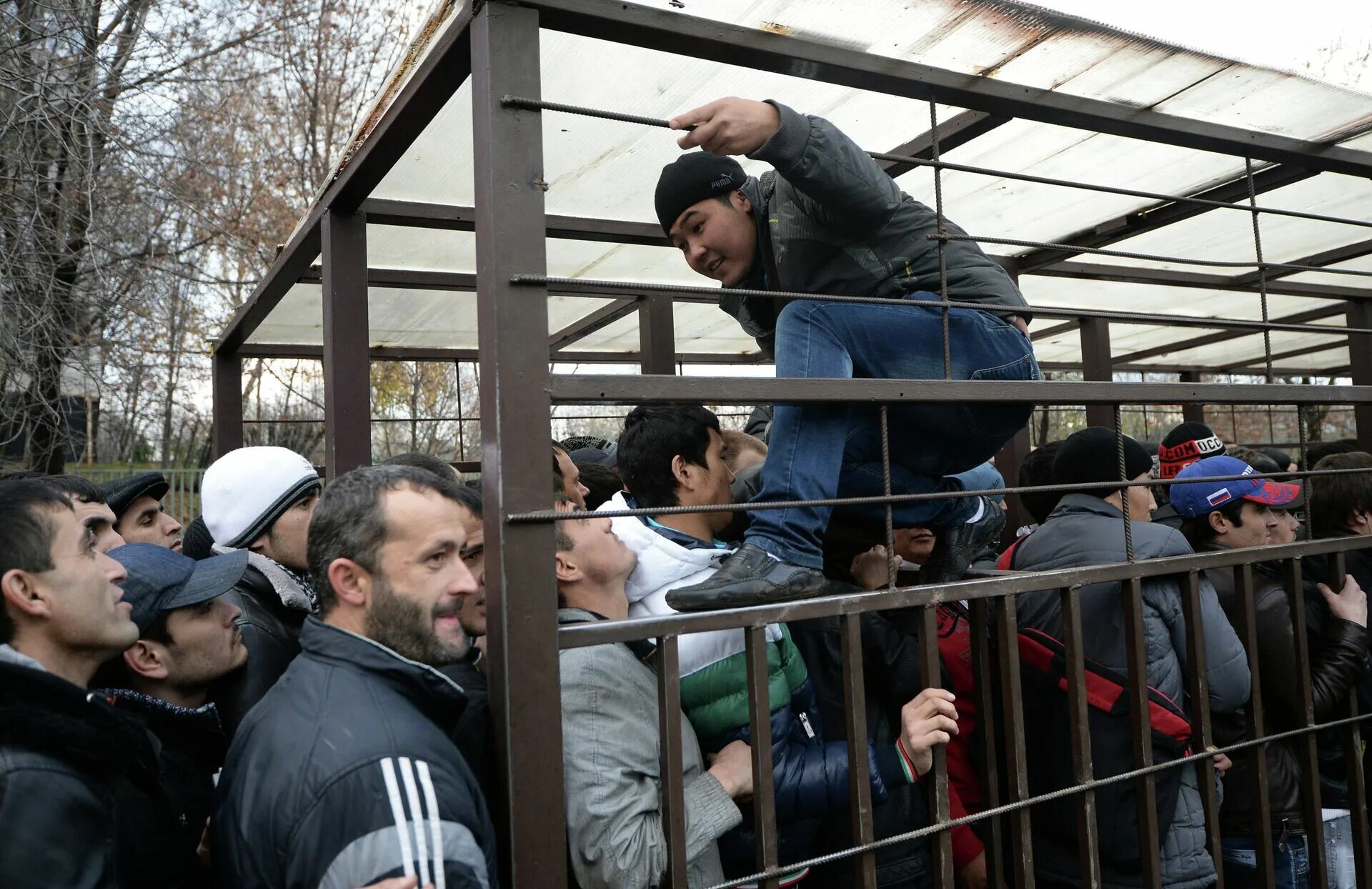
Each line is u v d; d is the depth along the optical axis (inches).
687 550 76.5
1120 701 79.5
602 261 157.2
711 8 63.7
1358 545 93.1
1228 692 83.1
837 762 68.2
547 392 55.6
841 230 78.0
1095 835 72.9
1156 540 82.4
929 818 69.6
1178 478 80.0
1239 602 83.7
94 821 47.6
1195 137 88.0
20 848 44.5
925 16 68.8
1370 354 215.3
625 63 92.4
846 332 76.0
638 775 62.0
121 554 65.7
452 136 104.0
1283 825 94.3
